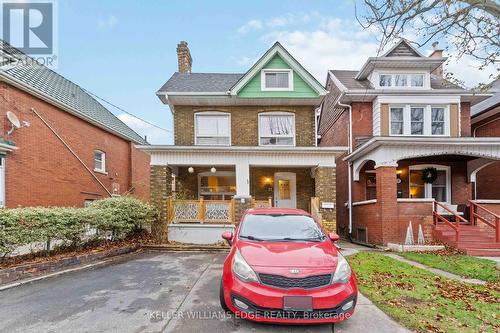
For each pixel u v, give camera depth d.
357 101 14.62
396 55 14.99
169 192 11.68
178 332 3.76
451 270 7.08
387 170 10.74
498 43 6.01
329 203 11.20
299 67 13.04
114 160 17.44
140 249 9.96
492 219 10.93
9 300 4.89
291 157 11.41
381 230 10.62
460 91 13.77
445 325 3.96
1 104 10.21
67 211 7.54
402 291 5.37
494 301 4.94
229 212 10.96
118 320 4.10
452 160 13.63
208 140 13.58
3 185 10.15
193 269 7.09
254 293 3.75
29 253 7.09
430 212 10.73
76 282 5.97
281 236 4.97
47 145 12.21
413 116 14.22
